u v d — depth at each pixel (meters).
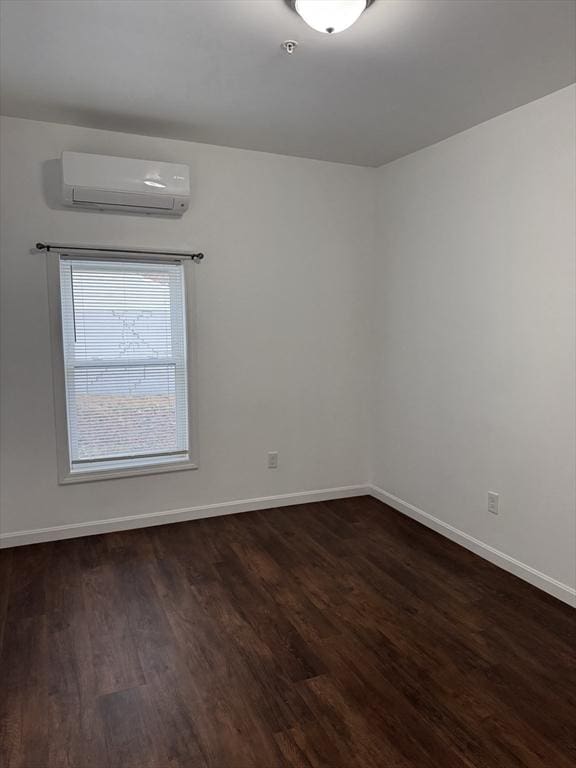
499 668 2.14
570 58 2.28
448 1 1.86
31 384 3.21
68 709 1.90
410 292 3.71
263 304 3.78
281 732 1.80
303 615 2.53
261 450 3.90
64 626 2.43
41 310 3.18
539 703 1.95
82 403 3.38
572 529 2.61
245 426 3.83
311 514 3.87
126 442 3.52
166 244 3.44
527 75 2.44
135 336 3.46
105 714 1.88
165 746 1.74
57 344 3.22
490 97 2.69
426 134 3.24
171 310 3.54
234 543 3.35
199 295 3.58
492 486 3.08
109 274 3.35
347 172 3.94
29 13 1.94
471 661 2.19
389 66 2.36
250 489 3.90
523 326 2.82
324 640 2.33
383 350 4.04
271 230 3.74
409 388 3.77
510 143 2.86
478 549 3.19
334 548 3.29
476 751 1.73
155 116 2.98
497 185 2.95
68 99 2.75
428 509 3.63
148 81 2.53
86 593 2.72
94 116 2.99
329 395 4.08
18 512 3.27
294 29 2.06
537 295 2.74
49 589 2.76
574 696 1.98
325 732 1.80
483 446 3.13
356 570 3.00
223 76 2.47
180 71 2.42
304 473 4.07
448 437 3.41
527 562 2.87
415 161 3.60
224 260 3.62
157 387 3.56
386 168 3.89
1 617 2.50
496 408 3.03
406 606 2.62
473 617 2.52
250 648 2.27
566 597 2.64
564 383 2.62
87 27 2.04
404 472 3.88
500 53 2.24
